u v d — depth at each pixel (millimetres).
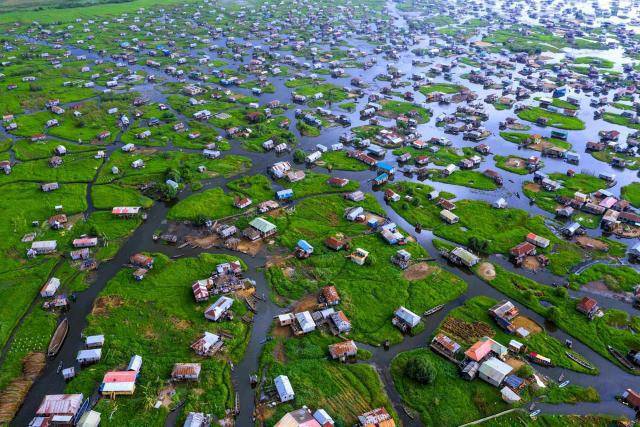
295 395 77062
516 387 78500
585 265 112125
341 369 82250
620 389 80750
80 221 123500
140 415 73188
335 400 76625
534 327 93375
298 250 111875
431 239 121125
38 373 80938
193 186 142500
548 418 74250
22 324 90875
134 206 131125
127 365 81812
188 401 75688
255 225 119625
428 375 78812
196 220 122062
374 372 82062
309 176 149125
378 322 93000
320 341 88062
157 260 108625
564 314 96375
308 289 100562
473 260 109562
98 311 93938
